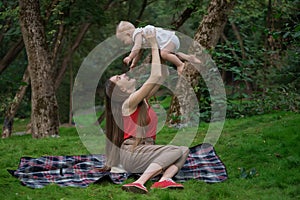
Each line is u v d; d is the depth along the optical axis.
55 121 9.15
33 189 4.43
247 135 6.67
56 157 5.64
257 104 8.79
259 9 11.31
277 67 9.32
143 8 14.34
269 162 5.18
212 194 4.22
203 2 11.58
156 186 4.36
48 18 11.15
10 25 12.77
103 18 12.30
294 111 8.46
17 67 16.88
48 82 9.11
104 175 4.59
